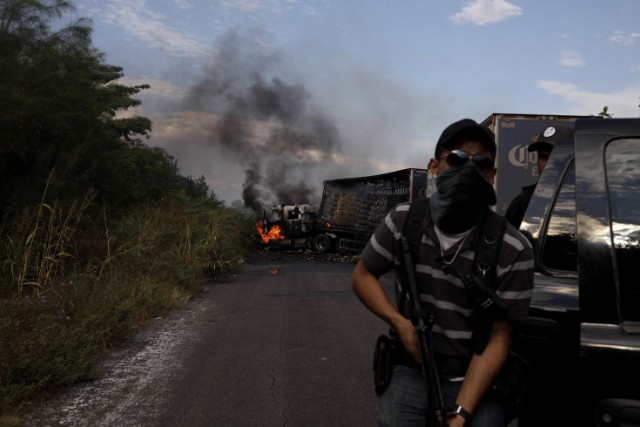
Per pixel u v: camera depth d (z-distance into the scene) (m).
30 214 10.13
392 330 2.33
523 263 2.07
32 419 4.65
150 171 19.11
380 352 2.30
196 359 6.61
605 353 2.40
